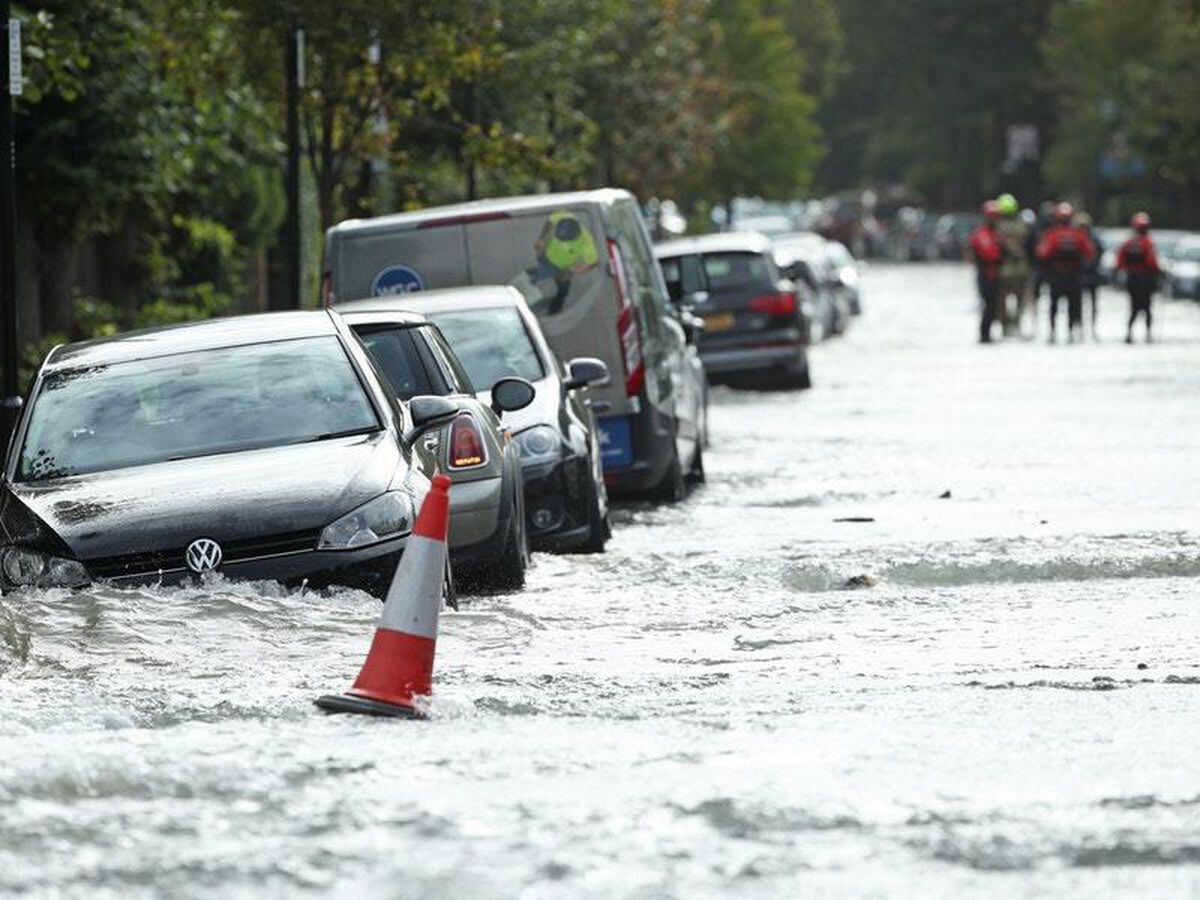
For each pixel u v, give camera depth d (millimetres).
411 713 20812
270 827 15719
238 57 63719
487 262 42969
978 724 19797
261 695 22141
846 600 29844
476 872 14383
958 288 184000
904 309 152125
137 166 64375
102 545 27031
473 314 38531
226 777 17219
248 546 27125
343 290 43312
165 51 62688
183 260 82750
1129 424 61969
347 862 14711
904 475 49438
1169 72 187875
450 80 67312
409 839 15312
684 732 19547
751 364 78625
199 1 62031
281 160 82875
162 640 25250
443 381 34125
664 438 43750
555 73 83312
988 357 97562
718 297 78812
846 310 122875
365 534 27234
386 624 21141
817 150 171500
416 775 17406
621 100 109625
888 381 83750
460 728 19953
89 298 72688
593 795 16625
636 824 15680
